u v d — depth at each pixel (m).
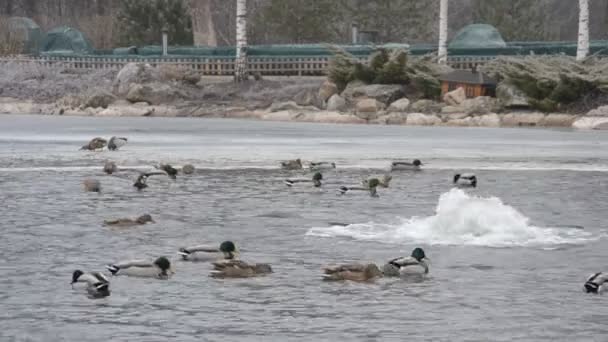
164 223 29.84
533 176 39.91
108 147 48.78
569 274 23.78
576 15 125.94
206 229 28.92
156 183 37.94
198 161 44.59
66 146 50.31
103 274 23.41
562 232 28.45
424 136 55.25
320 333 19.45
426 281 23.11
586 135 55.88
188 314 20.58
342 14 102.88
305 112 66.12
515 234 27.95
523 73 64.00
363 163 44.09
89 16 113.94
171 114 69.75
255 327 19.77
